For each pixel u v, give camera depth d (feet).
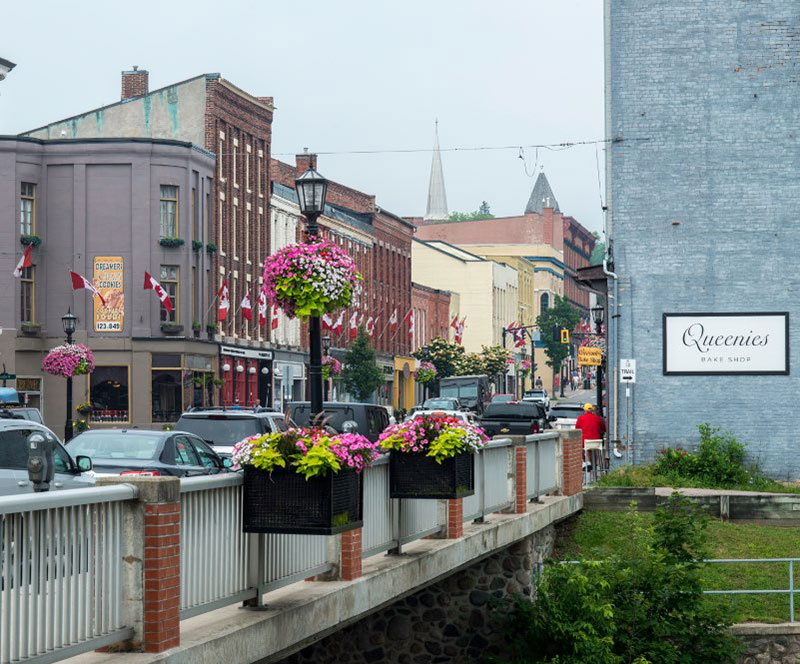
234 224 240.12
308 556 41.81
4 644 26.32
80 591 29.09
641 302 108.99
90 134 234.17
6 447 52.31
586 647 64.39
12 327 203.10
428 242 491.72
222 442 86.69
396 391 354.54
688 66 108.68
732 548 83.61
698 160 108.47
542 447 79.05
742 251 107.96
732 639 69.36
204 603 34.58
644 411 108.58
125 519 31.04
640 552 71.92
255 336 249.55
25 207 207.31
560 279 640.99
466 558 57.41
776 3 107.86
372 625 68.80
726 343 107.96
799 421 107.04
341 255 74.59
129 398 209.05
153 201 210.79
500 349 391.04
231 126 238.89
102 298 190.29
